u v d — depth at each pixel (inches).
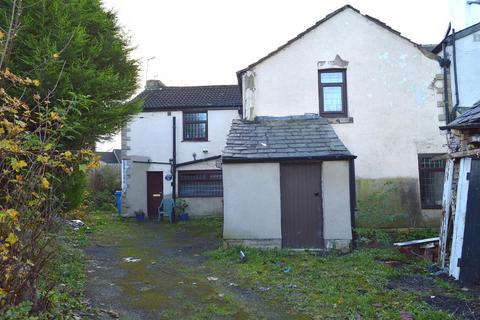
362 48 493.4
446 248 294.4
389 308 215.8
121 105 366.9
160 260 345.4
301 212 384.8
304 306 224.2
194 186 711.1
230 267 312.8
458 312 207.8
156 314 214.2
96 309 214.1
